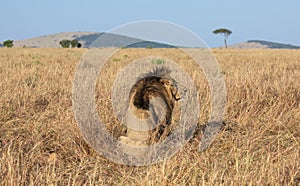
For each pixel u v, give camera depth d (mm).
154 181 5145
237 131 7457
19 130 7293
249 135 7270
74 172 5805
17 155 6035
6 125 7480
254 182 5195
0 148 6434
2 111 8344
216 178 5336
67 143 6805
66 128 7188
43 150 6652
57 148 6746
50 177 5191
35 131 7133
